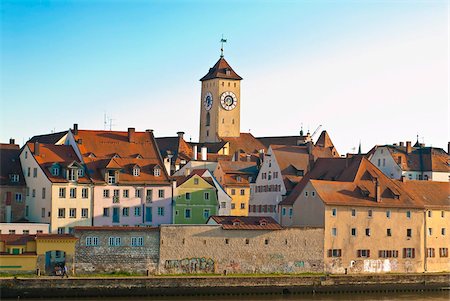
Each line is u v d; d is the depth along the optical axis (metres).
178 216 179.25
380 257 168.88
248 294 151.38
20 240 145.75
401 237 171.38
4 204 172.00
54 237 146.38
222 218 160.12
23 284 138.62
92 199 170.50
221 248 156.50
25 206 174.12
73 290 141.00
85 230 148.50
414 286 164.00
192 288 147.88
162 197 177.25
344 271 165.00
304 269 161.62
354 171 176.00
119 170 173.75
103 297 142.62
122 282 143.88
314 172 188.50
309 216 168.12
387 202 170.75
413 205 172.88
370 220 168.38
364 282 160.38
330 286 157.50
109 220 171.88
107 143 182.25
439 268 175.88
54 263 150.88
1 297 137.25
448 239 177.50
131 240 151.38
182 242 154.25
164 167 180.38
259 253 158.75
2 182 172.38
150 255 152.25
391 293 162.00
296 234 161.50
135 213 174.50
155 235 152.75
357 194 169.88
